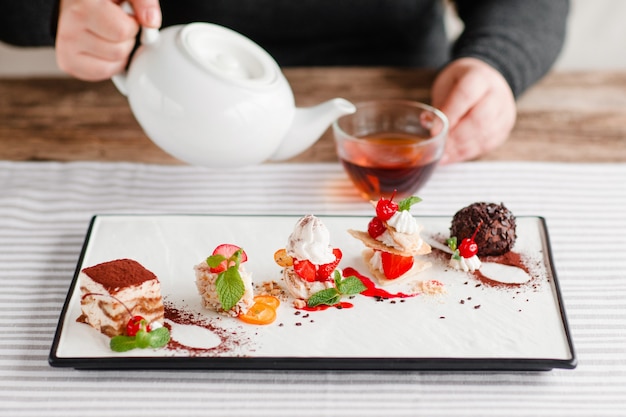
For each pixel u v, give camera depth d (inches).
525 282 43.9
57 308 42.9
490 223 45.4
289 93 48.2
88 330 39.4
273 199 53.1
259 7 73.5
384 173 49.8
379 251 44.6
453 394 37.2
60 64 51.8
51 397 36.7
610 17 102.7
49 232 49.4
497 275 44.6
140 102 46.1
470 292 43.0
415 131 54.8
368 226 44.7
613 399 37.0
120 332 38.8
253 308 41.3
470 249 44.5
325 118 48.7
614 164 57.4
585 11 102.9
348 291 41.8
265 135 46.7
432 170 51.2
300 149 49.8
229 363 37.3
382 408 36.2
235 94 45.0
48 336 40.8
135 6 45.5
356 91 64.4
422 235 47.8
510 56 64.3
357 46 78.0
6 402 36.3
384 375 38.2
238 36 48.3
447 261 45.8
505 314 41.2
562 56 105.6
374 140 53.7
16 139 58.8
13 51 100.9
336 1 73.9
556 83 67.8
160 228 47.5
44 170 55.5
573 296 44.4
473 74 59.3
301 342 38.9
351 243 47.0
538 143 59.7
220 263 40.1
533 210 52.4
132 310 38.7
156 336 38.1
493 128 57.3
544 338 39.4
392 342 38.9
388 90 64.7
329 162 57.7
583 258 47.8
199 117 44.9
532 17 69.6
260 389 37.3
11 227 49.6
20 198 52.0
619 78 68.8
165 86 44.9
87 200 52.5
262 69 47.4
